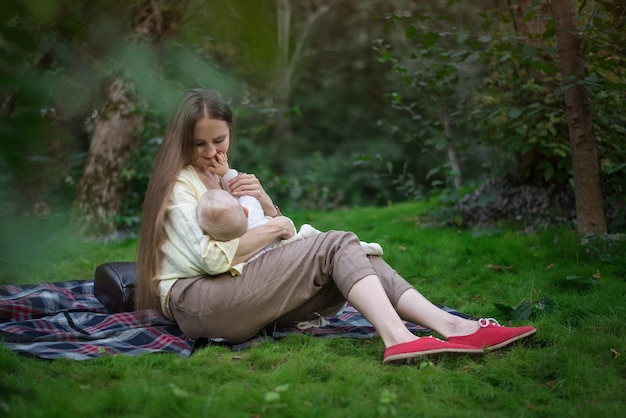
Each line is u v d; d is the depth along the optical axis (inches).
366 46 632.4
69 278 168.9
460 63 230.5
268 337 112.0
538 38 193.6
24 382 85.0
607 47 171.6
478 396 87.4
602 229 183.9
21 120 37.9
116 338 113.1
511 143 216.4
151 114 257.9
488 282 163.8
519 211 225.3
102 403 79.1
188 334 111.5
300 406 80.0
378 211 303.3
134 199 282.8
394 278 111.2
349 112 634.8
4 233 38.2
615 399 87.0
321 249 107.9
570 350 102.8
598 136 193.6
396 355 96.7
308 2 612.4
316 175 449.1
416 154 590.2
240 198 115.5
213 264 105.7
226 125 113.0
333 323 128.4
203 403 80.2
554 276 156.6
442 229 231.0
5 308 128.5
